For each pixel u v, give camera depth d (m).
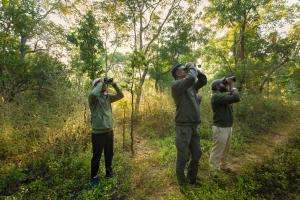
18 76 10.09
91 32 8.61
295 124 9.42
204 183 4.67
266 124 8.85
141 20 10.18
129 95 9.58
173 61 12.23
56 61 11.47
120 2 9.90
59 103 8.52
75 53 11.34
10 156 5.81
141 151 6.65
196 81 4.71
